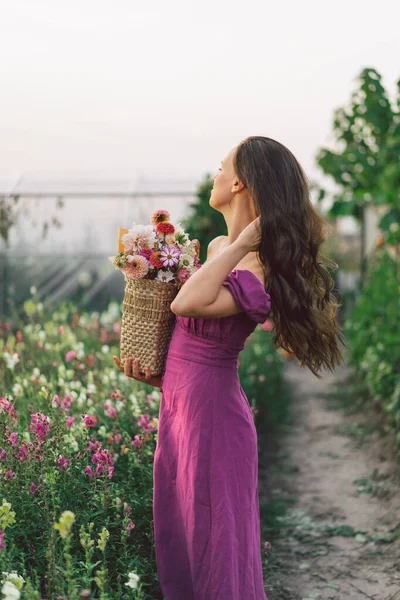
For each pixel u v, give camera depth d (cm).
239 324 227
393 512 411
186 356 231
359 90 870
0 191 863
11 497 240
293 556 357
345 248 1431
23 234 880
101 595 194
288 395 741
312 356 244
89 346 532
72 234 917
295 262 227
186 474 230
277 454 545
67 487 254
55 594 206
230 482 229
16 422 292
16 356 390
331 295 246
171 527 240
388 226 702
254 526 238
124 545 246
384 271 763
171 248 234
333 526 395
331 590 318
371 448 543
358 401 696
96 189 916
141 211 924
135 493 277
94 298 932
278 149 233
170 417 238
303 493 454
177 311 218
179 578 240
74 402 357
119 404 336
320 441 579
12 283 879
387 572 335
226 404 230
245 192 234
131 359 243
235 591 226
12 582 190
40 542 241
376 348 663
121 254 236
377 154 873
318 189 958
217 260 217
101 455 257
